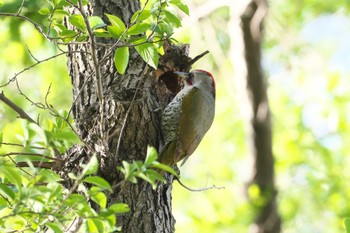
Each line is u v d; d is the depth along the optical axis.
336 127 19.06
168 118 9.34
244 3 17.72
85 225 6.93
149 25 7.48
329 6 21.50
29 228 7.21
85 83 8.26
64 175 8.18
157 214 8.47
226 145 20.94
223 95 21.05
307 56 19.78
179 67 10.03
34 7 11.45
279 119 20.17
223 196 17.22
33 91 17.52
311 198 18.72
